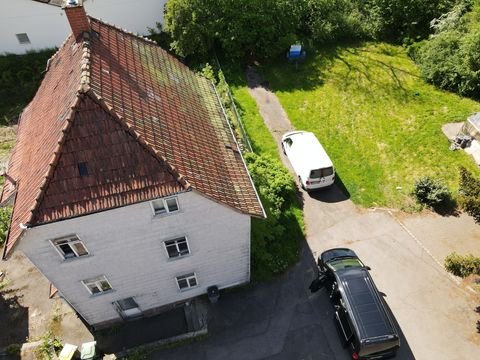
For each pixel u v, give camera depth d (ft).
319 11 100.89
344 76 91.91
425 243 60.29
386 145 75.51
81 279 44.27
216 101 58.65
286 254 59.26
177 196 39.06
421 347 49.62
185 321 53.47
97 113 36.99
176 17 86.99
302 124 80.94
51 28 91.91
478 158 70.79
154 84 49.03
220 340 51.21
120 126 37.55
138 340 51.93
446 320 51.88
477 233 61.00
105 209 37.06
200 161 43.86
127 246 42.55
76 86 40.63
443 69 84.64
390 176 70.08
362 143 76.23
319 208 65.87
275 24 94.68
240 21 91.61
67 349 48.16
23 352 49.75
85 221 37.99
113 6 92.68
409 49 96.63
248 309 54.03
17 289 57.57
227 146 50.75
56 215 36.29
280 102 86.07
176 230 42.98
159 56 55.93
